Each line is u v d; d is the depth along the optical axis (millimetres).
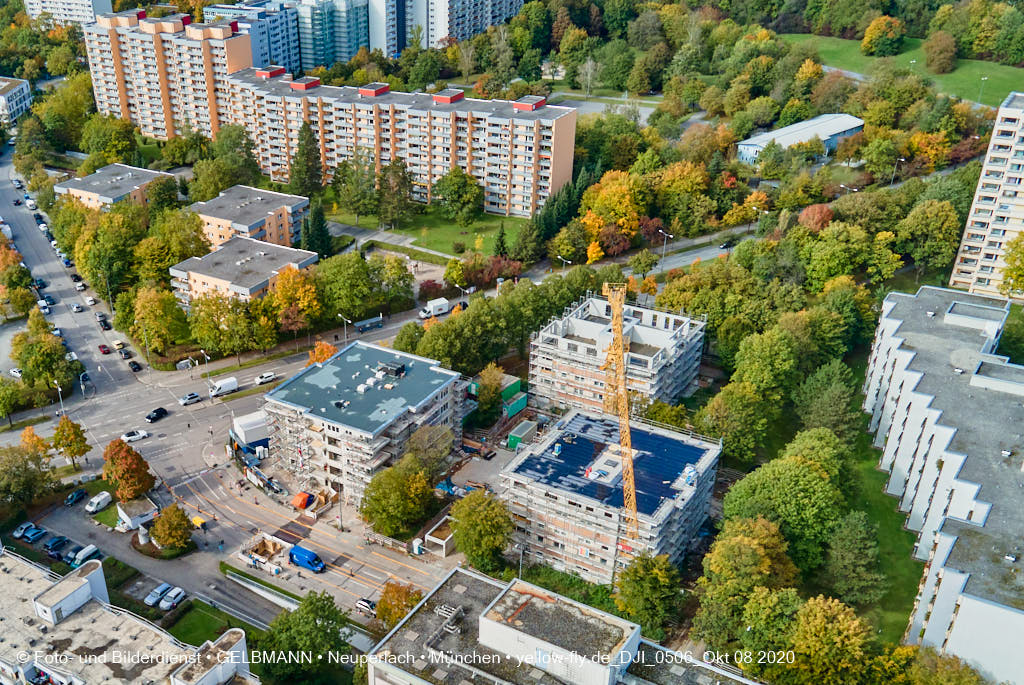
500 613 180500
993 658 196125
